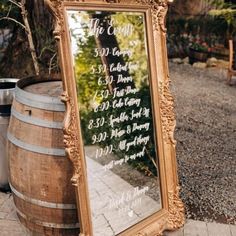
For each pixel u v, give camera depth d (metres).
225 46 9.19
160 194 2.75
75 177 2.17
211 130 5.56
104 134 2.36
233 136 5.32
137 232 2.54
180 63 9.95
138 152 2.60
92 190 2.29
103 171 2.36
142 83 2.58
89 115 2.25
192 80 8.50
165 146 2.77
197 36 9.62
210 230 2.90
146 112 2.64
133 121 2.55
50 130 2.39
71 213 2.53
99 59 2.27
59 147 2.38
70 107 2.12
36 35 4.84
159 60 2.67
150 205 2.69
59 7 2.02
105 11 2.27
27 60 5.28
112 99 2.39
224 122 5.95
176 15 9.73
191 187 3.67
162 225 2.72
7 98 3.12
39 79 2.94
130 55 2.48
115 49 2.37
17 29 5.40
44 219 2.59
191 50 9.80
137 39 2.52
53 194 2.47
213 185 3.74
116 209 2.45
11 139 2.61
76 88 2.15
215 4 9.19
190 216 3.11
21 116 2.51
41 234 2.70
